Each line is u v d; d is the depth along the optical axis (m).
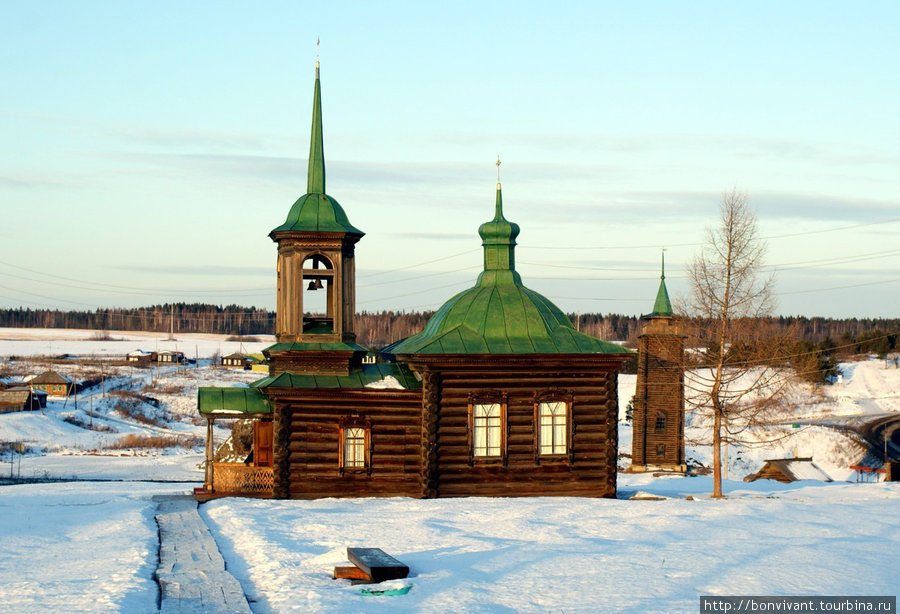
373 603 18.75
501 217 42.94
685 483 53.44
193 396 127.62
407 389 39.00
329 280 41.06
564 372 39.75
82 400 120.50
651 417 96.00
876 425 116.56
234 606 18.59
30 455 84.56
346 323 40.09
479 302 40.94
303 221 40.03
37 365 166.25
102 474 68.31
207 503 36.12
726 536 27.53
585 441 39.81
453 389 38.97
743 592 19.67
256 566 22.91
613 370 40.06
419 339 41.59
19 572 21.77
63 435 97.56
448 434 38.84
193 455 84.56
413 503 35.81
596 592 19.59
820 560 23.31
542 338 39.81
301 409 38.34
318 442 38.44
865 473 83.75
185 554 24.52
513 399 39.38
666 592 19.62
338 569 21.41
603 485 39.84
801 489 48.06
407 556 23.98
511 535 27.77
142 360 181.25
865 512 34.19
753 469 95.19
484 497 38.47
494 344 39.22
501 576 21.25
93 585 20.14
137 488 42.91
